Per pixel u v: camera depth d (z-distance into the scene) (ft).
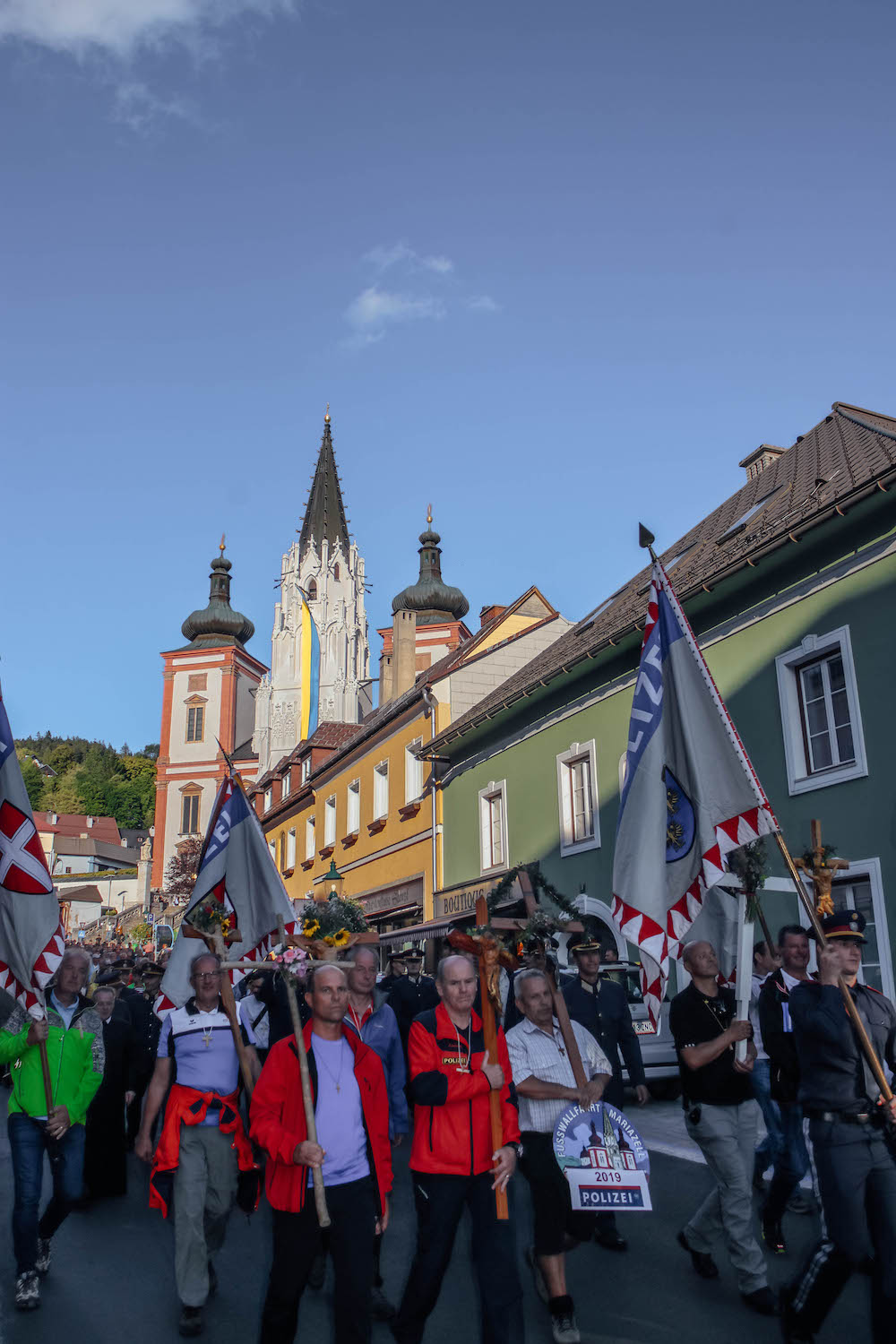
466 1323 18.02
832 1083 14.70
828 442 56.54
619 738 56.70
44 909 19.77
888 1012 15.69
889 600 39.45
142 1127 18.72
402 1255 22.15
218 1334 17.48
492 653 86.17
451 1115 15.19
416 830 83.66
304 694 250.78
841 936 15.60
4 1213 25.18
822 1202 14.74
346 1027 15.23
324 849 106.42
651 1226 22.97
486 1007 15.70
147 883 262.47
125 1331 17.60
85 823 371.35
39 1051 19.84
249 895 25.53
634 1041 23.52
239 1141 18.69
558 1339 16.46
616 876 20.04
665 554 67.56
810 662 43.50
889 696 38.96
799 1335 14.92
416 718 86.69
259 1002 25.91
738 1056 18.17
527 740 66.90
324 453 275.39
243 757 257.55
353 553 269.03
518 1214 25.04
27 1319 18.16
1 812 20.12
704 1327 16.98
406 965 33.04
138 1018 35.29
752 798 18.95
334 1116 14.29
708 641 48.88
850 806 40.14
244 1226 25.09
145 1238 23.90
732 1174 17.94
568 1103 17.61
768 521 48.37
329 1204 13.92
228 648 265.34
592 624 68.39
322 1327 17.87
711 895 26.94
